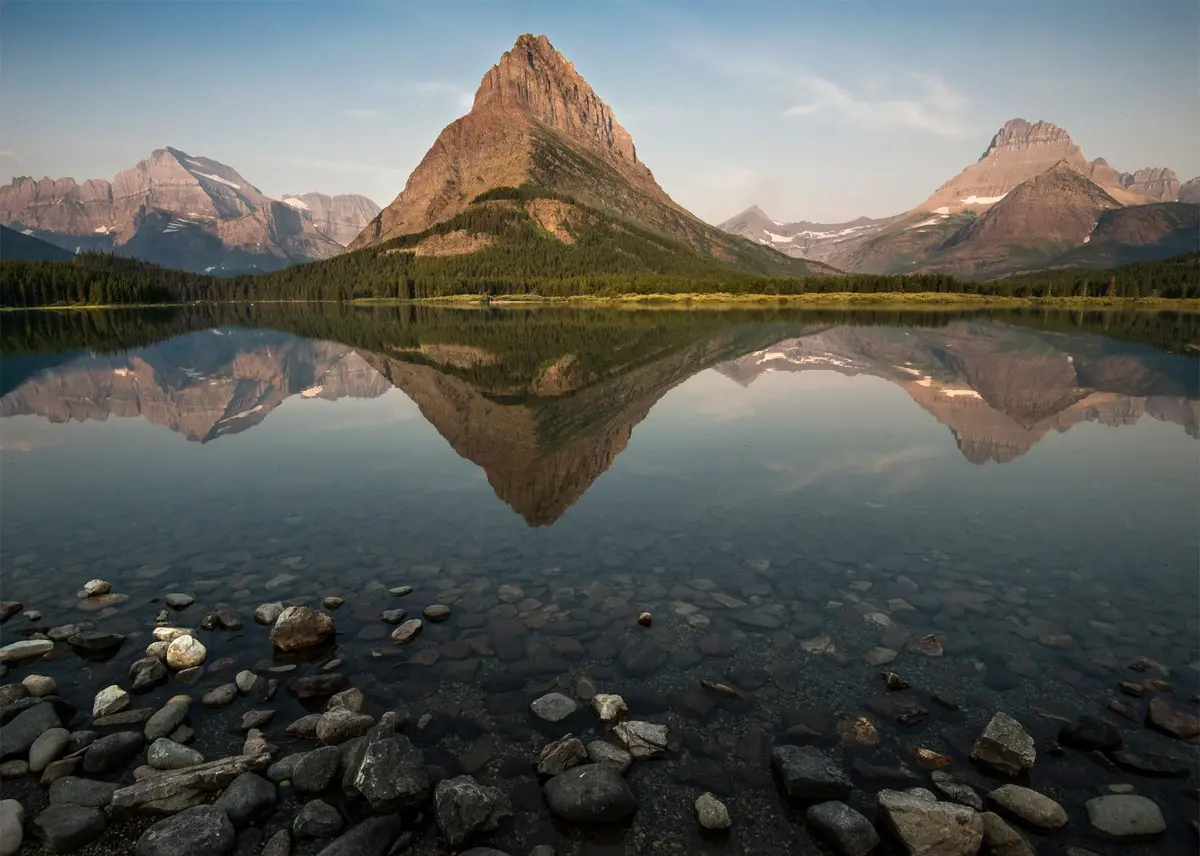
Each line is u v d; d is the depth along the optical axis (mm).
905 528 13625
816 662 8680
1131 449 20844
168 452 20953
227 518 14453
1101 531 13461
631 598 10484
